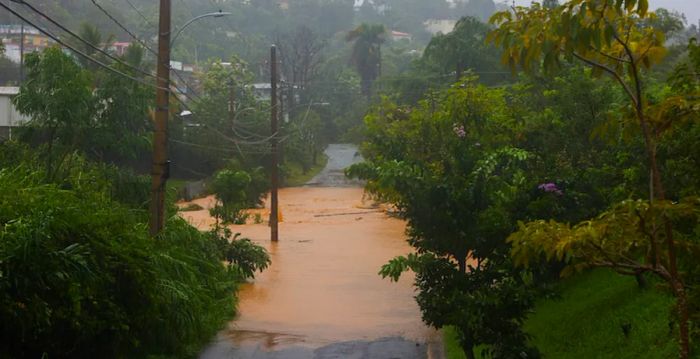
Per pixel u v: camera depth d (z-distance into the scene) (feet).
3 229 30.17
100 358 35.04
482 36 159.53
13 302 27.84
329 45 353.72
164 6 49.37
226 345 45.80
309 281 70.64
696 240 19.76
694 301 16.65
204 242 58.18
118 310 33.83
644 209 14.55
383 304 60.03
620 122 17.60
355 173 30.60
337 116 281.95
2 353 28.84
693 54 18.86
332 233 109.70
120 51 199.93
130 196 57.57
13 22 226.38
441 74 176.24
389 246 95.86
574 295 43.24
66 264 30.32
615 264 15.44
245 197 130.21
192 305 43.83
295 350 44.73
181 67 227.61
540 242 15.74
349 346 45.80
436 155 32.50
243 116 179.73
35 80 54.29
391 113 35.94
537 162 46.39
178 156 181.88
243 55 285.84
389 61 310.45
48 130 56.18
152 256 39.70
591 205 43.83
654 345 28.55
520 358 27.91
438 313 29.19
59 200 35.73
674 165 21.86
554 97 49.75
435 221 29.73
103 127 59.41
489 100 33.50
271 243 98.58
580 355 33.01
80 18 207.00
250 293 64.75
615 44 16.92
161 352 40.86
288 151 216.95
